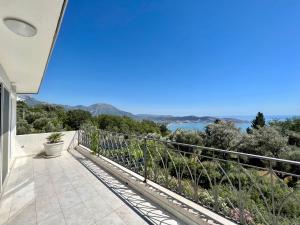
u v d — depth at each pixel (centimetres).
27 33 203
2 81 342
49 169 441
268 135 1002
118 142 434
